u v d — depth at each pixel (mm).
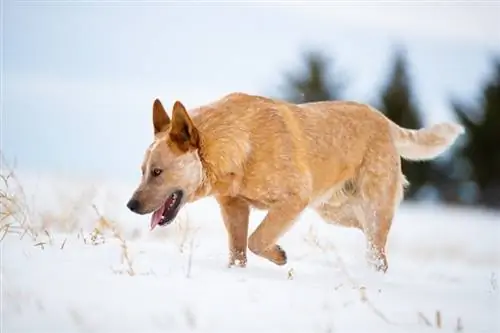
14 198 11484
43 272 7859
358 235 17969
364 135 11695
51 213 13070
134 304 6770
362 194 11805
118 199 19828
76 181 22672
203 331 6129
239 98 10383
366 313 7023
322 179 11125
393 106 44250
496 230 23531
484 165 42188
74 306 6582
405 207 34969
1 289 7062
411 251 16203
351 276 9609
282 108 10680
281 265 10398
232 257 10398
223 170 9992
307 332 6281
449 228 23750
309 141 10797
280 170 10219
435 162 42031
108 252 9359
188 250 10773
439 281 10180
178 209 9922
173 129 9844
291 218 10297
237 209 10484
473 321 7020
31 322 6109
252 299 7273
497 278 10898
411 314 7109
